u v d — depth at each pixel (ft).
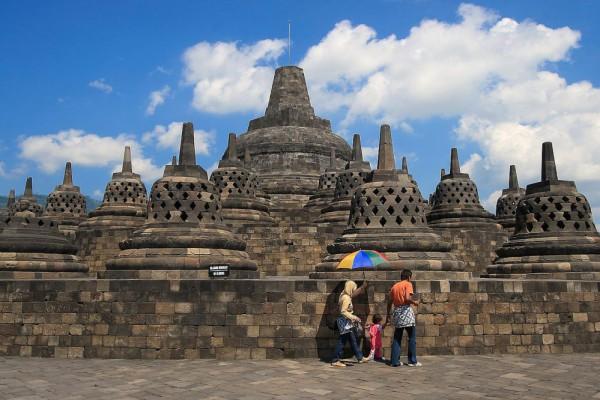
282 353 47.42
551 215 69.00
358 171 108.99
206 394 33.55
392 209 62.23
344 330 43.39
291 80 171.94
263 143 154.92
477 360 45.91
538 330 50.85
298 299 48.11
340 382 36.91
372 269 57.06
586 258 65.00
